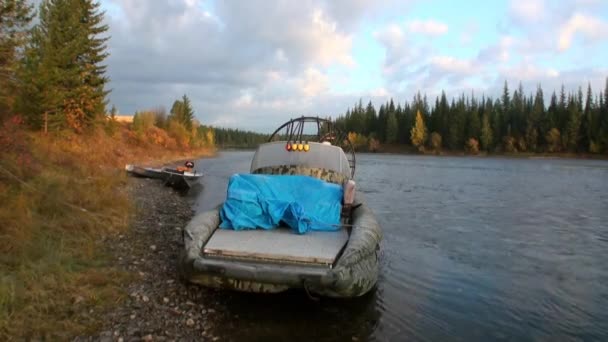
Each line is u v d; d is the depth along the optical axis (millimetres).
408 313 5707
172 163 41688
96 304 5082
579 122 73188
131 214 10250
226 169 35406
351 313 5613
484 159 64125
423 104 107250
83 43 30047
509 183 23422
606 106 75125
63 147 24359
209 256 5293
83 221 8172
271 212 6164
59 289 5219
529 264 7969
